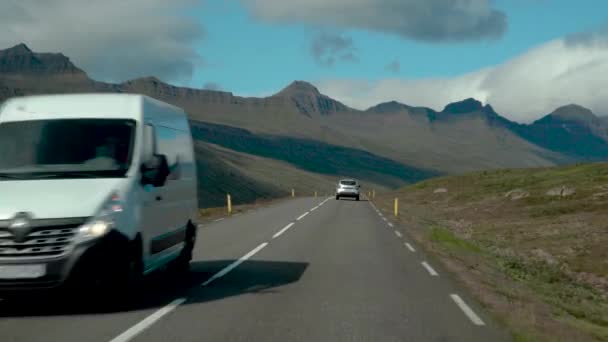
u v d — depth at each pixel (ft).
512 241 94.38
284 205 145.07
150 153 30.01
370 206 146.10
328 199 195.00
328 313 27.25
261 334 23.26
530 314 28.37
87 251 24.82
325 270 40.93
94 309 27.07
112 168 27.68
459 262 48.98
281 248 53.78
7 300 29.14
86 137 28.60
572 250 83.20
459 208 157.89
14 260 24.47
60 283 24.67
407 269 42.52
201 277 37.14
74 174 27.17
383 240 64.08
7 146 28.22
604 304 49.67
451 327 24.97
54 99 30.40
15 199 25.43
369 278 37.88
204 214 104.17
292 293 32.09
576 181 171.83
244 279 36.52
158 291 32.17
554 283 58.08
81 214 25.11
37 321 24.77
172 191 33.50
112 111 29.76
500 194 181.78
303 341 22.39
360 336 23.26
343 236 66.95
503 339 23.22
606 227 98.53
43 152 27.99
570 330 26.04
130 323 24.62
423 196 216.33
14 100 30.32
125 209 26.35
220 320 25.46
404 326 25.03
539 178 203.82
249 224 82.07
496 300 31.58
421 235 72.49
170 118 35.40
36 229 24.68
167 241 32.73
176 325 24.44
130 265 26.68
